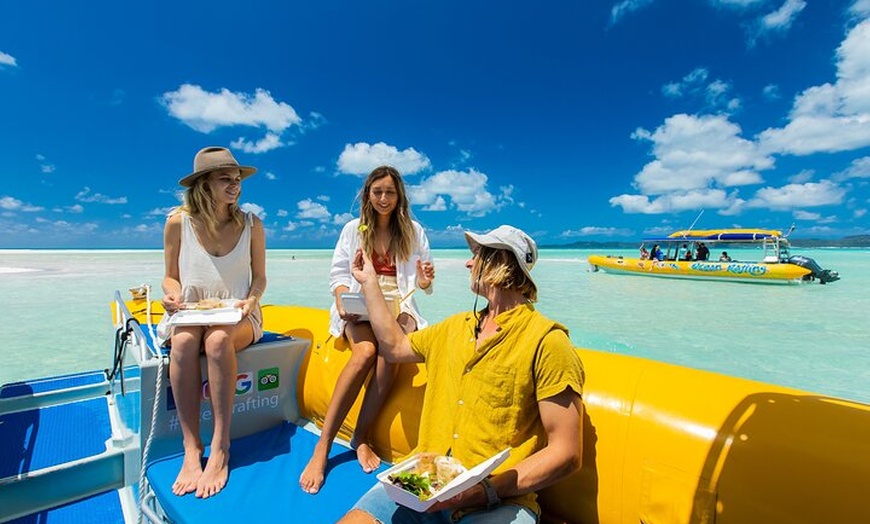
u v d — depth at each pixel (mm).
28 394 3484
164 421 2229
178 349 2037
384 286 2545
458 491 1243
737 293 13273
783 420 1347
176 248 2449
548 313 9805
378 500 1506
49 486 2295
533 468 1329
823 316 9398
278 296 11938
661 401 1567
